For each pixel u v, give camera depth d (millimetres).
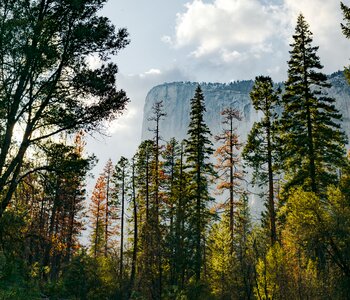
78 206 33812
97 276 22094
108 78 12594
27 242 20938
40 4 12188
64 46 12172
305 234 17250
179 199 30844
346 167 20766
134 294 19828
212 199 31781
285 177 25781
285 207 22344
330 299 14867
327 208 18141
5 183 11492
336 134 23812
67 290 21109
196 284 21734
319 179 23328
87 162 12758
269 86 27625
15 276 16328
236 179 31906
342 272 15898
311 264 15305
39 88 12320
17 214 17172
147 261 19641
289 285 14469
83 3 12102
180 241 21641
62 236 31109
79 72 12312
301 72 25141
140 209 38062
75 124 12367
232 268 19078
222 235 24109
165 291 19391
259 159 26609
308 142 23547
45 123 12734
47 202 24141
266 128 27109
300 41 25422
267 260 14641
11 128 11562
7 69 11469
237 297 17344
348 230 16875
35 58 11352
